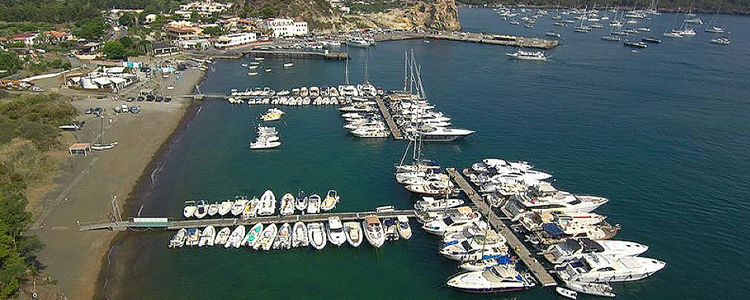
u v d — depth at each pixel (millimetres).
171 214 82375
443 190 89812
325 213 83188
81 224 76062
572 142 120500
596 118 139750
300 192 88812
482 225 77500
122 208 83125
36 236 67938
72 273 64938
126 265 68250
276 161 106688
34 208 79812
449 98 160250
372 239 74188
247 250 73062
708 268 70562
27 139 99875
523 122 135875
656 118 140250
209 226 77188
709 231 79875
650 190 94062
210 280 66562
